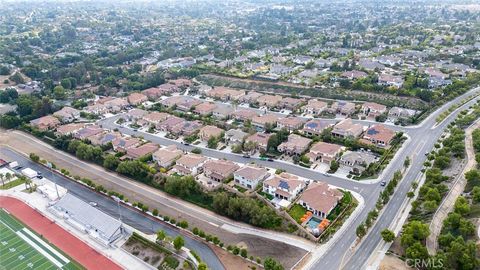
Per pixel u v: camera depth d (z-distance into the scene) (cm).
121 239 14438
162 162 19350
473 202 14538
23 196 17512
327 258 12938
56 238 14588
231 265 12850
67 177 19200
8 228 15200
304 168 19050
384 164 18838
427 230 12731
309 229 14425
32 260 13388
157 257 13362
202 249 13725
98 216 15138
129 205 16612
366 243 13538
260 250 13512
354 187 17212
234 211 15212
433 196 14775
